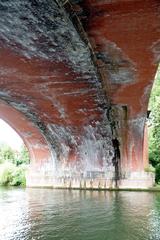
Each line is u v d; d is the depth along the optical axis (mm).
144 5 9953
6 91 19359
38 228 10508
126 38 11961
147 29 11289
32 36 12047
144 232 9875
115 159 23969
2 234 9680
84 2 9930
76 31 11398
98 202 17031
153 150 29172
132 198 18781
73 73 15352
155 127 29328
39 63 14484
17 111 23828
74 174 25984
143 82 16109
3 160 42844
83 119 21828
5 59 14375
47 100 20000
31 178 28719
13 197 19875
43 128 25625
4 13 10680
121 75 15336
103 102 18828
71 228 10508
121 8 10156
